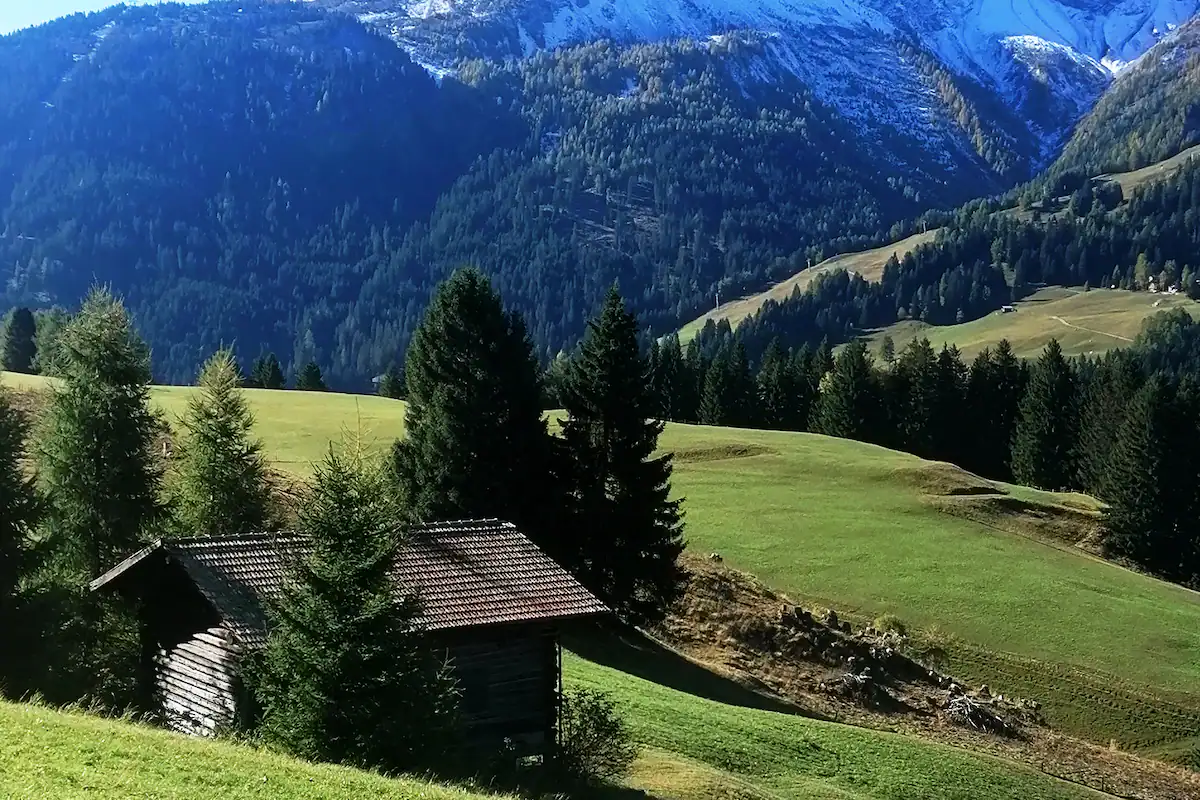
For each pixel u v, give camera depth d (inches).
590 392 1872.5
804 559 2390.5
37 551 1159.6
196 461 1659.7
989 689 1924.2
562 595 1080.2
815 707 1686.8
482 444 1774.1
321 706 824.3
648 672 1647.4
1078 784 1549.0
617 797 1027.3
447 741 891.4
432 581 1055.0
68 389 1428.4
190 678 1022.4
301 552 927.0
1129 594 2439.7
